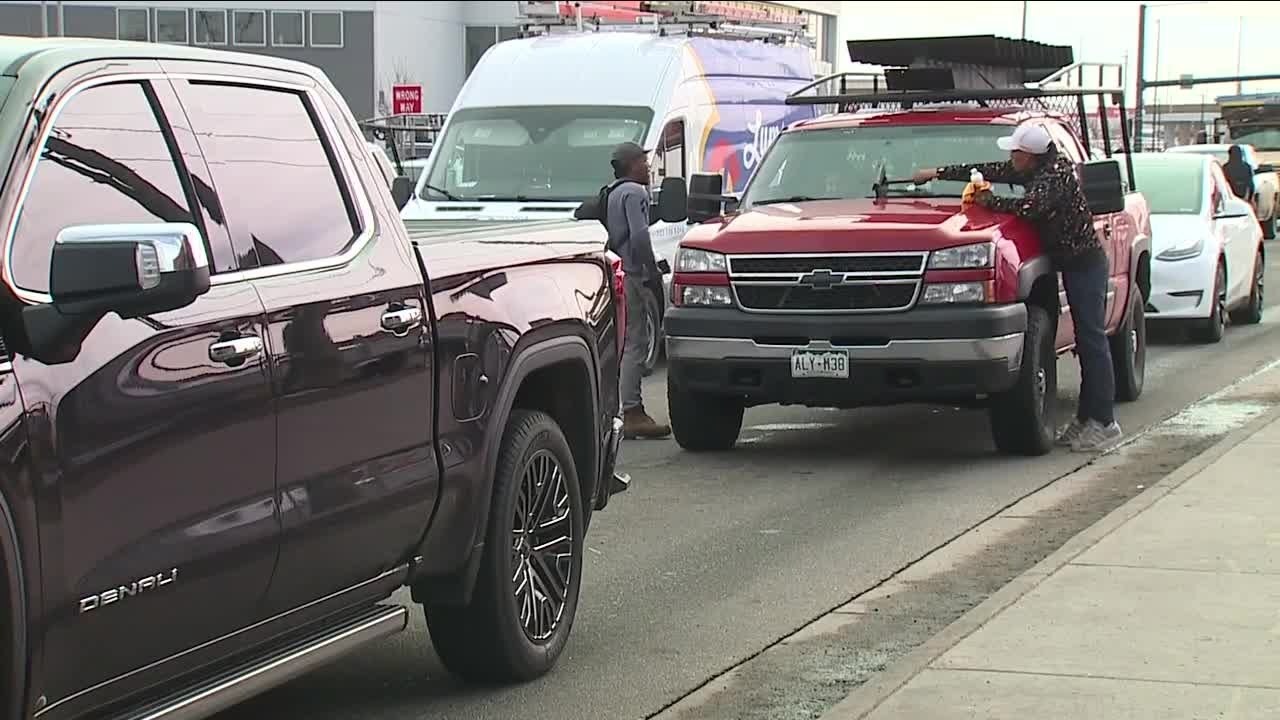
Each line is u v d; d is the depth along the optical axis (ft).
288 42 183.73
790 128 46.57
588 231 26.43
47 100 16.25
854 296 39.32
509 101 60.90
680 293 41.04
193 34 184.34
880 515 35.35
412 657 25.11
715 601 28.50
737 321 40.01
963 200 41.47
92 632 15.75
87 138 16.76
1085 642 23.95
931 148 44.70
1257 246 73.72
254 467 17.81
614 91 60.64
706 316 40.34
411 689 23.54
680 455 42.98
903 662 23.16
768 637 26.25
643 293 46.03
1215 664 22.85
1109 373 42.55
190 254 15.35
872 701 21.47
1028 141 40.88
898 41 50.16
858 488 38.37
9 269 15.21
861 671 24.41
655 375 59.47
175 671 17.15
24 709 15.07
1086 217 41.37
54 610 15.24
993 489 37.93
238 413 17.51
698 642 26.00
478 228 25.38
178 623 16.93
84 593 15.56
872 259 39.09
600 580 29.99
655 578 30.14
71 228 15.15
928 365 38.83
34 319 15.16
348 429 19.36
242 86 19.51
